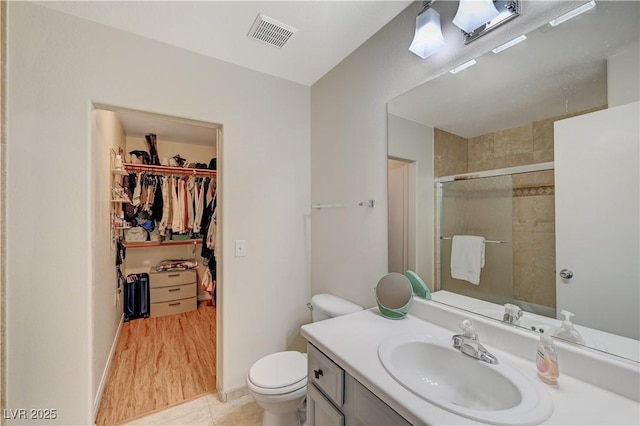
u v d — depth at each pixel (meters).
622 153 0.84
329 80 2.11
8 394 1.35
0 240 1.31
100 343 1.96
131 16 1.52
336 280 2.03
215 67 1.92
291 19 1.57
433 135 1.38
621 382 0.81
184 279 3.72
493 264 1.16
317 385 1.19
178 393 2.02
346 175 1.94
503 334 1.08
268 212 2.14
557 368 0.86
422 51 1.37
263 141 2.12
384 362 0.96
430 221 1.41
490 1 1.08
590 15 0.91
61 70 1.46
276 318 2.17
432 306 1.35
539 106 1.02
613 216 0.85
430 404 0.76
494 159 1.16
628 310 0.82
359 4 1.46
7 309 1.35
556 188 0.98
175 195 3.76
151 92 1.71
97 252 1.86
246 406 1.88
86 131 1.51
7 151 1.35
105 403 1.90
